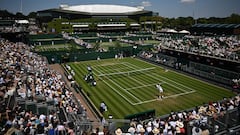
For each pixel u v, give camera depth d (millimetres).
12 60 48719
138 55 86062
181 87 50375
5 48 64875
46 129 20828
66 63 76688
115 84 52656
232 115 24953
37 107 27719
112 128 24125
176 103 41125
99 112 36719
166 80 55719
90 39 123312
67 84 51438
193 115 27844
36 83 37375
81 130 23234
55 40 114875
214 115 24203
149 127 22875
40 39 122500
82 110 33312
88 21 197250
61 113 28625
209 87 50375
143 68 68438
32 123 21906
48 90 34312
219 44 82000
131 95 45312
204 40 89812
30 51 76625
